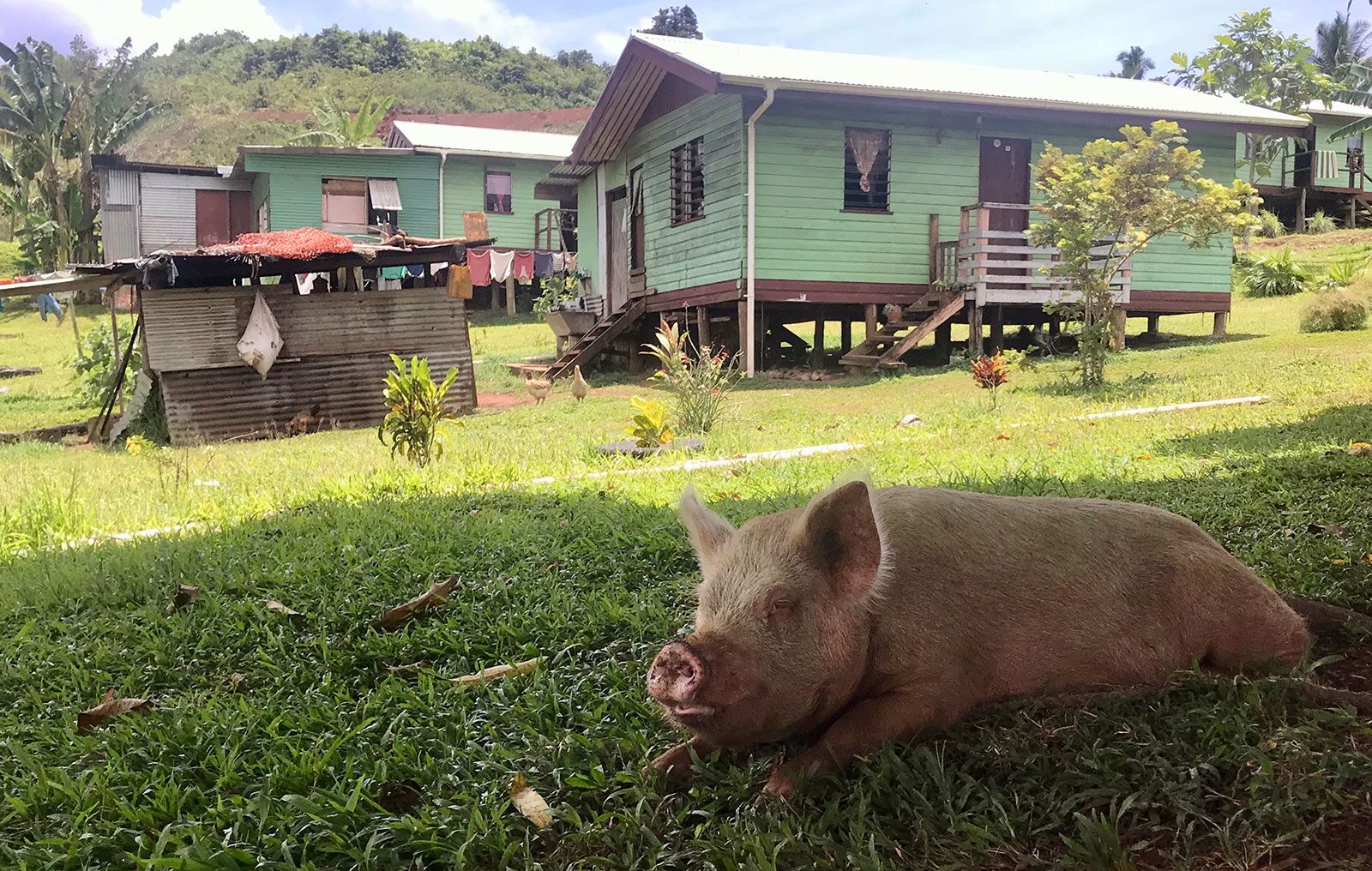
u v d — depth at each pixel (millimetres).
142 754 3287
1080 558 3336
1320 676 3516
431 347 17688
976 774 2900
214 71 87125
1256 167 37719
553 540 5723
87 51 43812
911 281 19438
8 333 34750
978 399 13602
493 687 3713
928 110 18469
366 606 4668
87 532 7684
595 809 2871
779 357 21750
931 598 3066
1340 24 53438
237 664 4199
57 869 2697
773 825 2613
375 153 32500
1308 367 13953
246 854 2617
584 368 23047
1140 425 10141
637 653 3945
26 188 44062
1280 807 2508
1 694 4043
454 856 2584
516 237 35312
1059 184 15156
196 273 16781
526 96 90062
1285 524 5203
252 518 7250
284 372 16984
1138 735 2994
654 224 21594
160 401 17250
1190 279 20188
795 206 18594
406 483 8523
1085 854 2396
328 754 3119
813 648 2736
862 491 2705
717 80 16672
